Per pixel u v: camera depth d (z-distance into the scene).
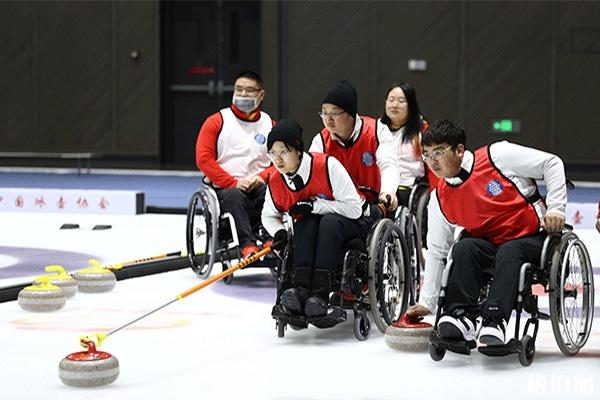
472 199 6.44
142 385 5.88
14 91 23.05
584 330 6.80
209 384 5.91
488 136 21.42
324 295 7.01
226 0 22.38
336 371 6.24
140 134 22.67
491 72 21.34
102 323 7.81
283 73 22.06
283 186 7.23
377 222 7.35
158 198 18.05
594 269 10.60
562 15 21.02
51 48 22.81
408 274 7.71
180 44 22.62
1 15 22.89
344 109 7.81
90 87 22.75
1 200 16.94
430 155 6.40
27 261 11.09
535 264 6.47
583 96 21.08
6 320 7.90
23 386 5.85
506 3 21.17
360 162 8.03
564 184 6.42
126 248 12.23
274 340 7.19
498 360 6.53
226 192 9.54
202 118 22.70
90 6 22.61
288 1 21.91
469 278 6.40
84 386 5.81
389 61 21.66
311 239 7.11
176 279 10.03
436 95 21.58
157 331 7.49
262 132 10.06
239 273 10.49
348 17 21.73
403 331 6.80
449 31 21.41
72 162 23.11
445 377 6.07
